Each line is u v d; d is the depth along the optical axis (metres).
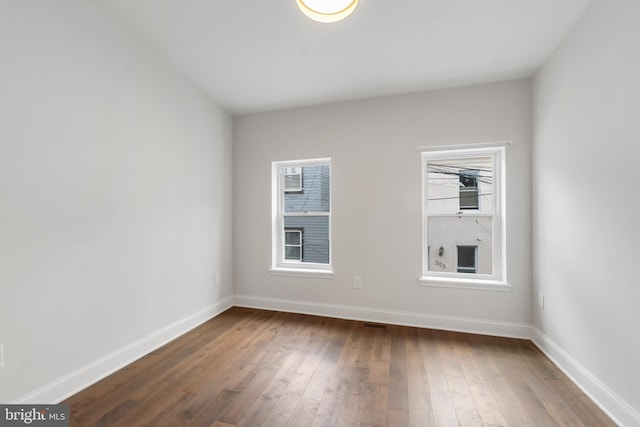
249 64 2.55
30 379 1.58
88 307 1.88
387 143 2.98
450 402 1.72
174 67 2.60
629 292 1.47
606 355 1.64
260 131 3.43
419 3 1.84
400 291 2.94
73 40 1.79
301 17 2.00
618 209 1.53
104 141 1.99
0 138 1.46
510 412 1.64
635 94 1.41
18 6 1.53
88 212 1.88
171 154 2.58
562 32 2.01
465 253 2.90
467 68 2.49
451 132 2.79
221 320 3.05
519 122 2.61
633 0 1.41
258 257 3.45
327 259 3.36
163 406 1.68
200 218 2.96
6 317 1.49
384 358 2.25
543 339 2.35
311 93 2.98
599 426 1.53
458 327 2.77
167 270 2.54
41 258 1.63
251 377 1.98
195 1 1.88
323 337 2.63
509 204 2.63
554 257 2.19
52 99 1.69
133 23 2.08
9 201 1.50
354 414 1.62
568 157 2.00
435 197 2.98
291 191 3.51
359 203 3.07
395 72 2.59
